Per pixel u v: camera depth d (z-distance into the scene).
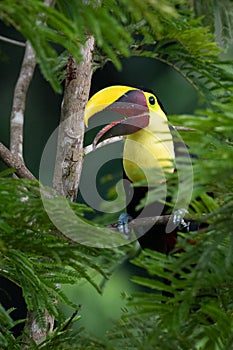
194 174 4.92
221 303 5.53
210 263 5.31
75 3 4.32
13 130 8.98
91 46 7.32
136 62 16.52
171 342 5.26
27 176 7.03
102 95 8.48
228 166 4.83
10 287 15.38
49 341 6.23
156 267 5.20
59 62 8.36
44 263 6.09
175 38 7.91
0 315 5.46
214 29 9.02
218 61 8.13
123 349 5.46
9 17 4.32
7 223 5.09
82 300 12.59
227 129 4.80
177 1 7.79
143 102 8.48
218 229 5.18
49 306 5.98
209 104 8.15
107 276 5.34
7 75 16.50
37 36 4.36
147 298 5.30
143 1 4.33
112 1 5.10
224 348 5.36
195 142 5.02
